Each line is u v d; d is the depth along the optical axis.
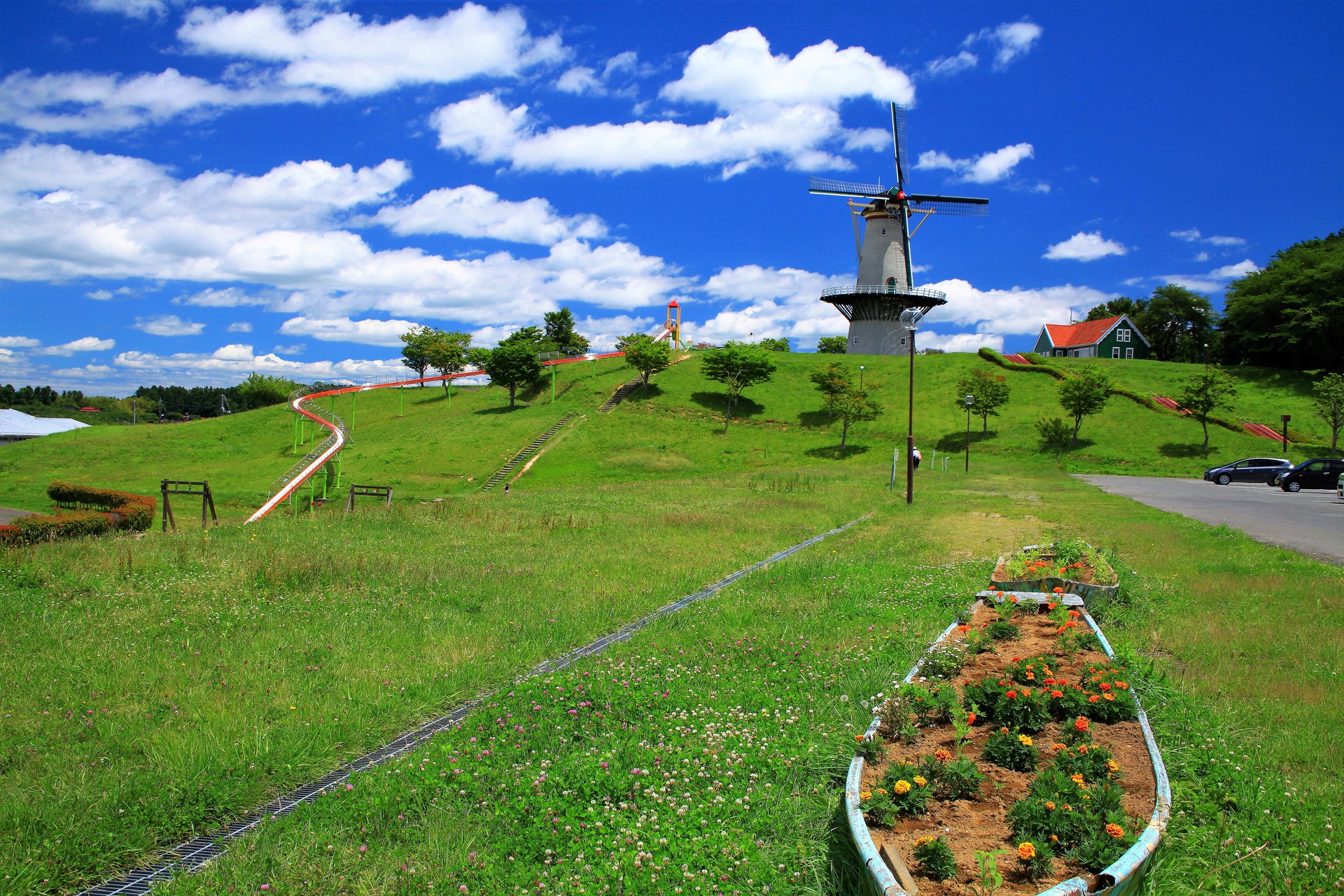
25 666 7.73
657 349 63.22
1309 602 9.51
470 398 72.12
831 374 53.06
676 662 7.65
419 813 4.87
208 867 4.38
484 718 6.29
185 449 57.41
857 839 3.81
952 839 3.94
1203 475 38.50
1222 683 6.69
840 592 10.81
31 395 122.88
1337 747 5.38
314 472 37.31
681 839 4.41
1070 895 3.22
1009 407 55.34
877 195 65.56
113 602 10.55
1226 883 3.93
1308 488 28.98
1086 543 12.59
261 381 90.69
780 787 5.02
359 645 8.54
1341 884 3.84
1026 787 4.51
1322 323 54.62
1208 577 11.27
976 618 8.45
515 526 19.08
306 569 12.30
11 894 4.18
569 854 4.33
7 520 29.98
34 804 4.99
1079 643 7.11
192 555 14.03
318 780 5.50
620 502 25.78
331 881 4.17
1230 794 4.71
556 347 87.00
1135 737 5.20
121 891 4.33
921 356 69.12
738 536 17.47
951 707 5.38
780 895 3.93
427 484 44.25
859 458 48.25
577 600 10.72
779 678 7.18
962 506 23.33
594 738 5.83
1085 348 74.94
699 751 5.53
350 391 77.06
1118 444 46.25
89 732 6.23
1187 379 53.81
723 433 55.09
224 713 6.47
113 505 30.47
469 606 10.45
